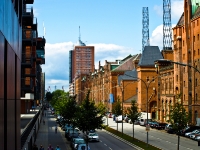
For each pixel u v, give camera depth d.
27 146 36.81
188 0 83.19
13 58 24.72
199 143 51.69
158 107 101.75
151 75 116.81
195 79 79.00
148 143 55.84
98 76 183.75
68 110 67.81
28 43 65.12
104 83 164.25
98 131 80.06
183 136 66.94
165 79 96.69
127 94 136.50
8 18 21.77
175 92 87.38
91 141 59.56
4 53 20.25
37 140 61.62
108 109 149.88
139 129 83.19
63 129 79.25
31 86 70.25
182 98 84.62
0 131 18.88
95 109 48.25
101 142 59.09
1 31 18.75
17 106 27.91
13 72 24.77
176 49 87.31
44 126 93.12
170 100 91.12
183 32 85.44
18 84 28.80
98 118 47.19
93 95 197.50
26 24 66.50
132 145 54.03
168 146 52.56
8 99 21.95
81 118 46.25
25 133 38.25
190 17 82.62
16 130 27.05
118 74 148.00
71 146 51.25
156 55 119.31
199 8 81.12
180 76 85.56
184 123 41.38
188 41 82.88
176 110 42.16
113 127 89.38
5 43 20.83
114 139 63.78
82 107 48.75
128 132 75.75
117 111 79.38
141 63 117.94
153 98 113.38
